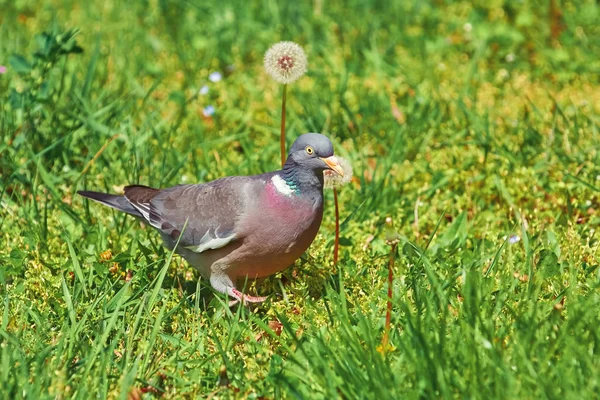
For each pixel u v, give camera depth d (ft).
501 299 29.04
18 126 41.37
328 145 30.12
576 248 33.86
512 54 52.21
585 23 55.01
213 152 43.11
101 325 29.48
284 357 28.84
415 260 32.81
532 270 31.07
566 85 49.34
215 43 53.16
